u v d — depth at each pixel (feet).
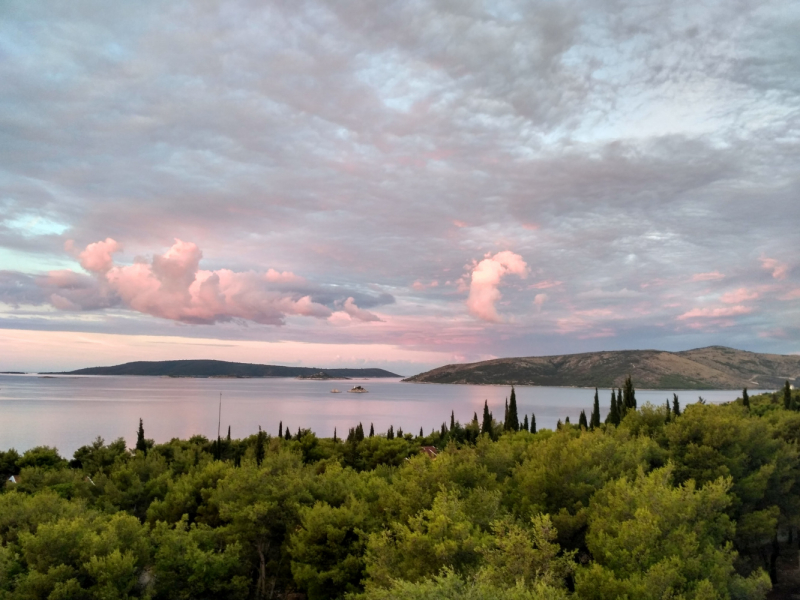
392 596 60.29
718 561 74.28
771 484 123.24
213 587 105.40
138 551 105.50
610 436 151.53
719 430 126.11
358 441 260.83
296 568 104.63
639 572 68.44
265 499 121.60
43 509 123.44
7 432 544.21
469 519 93.25
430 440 304.91
